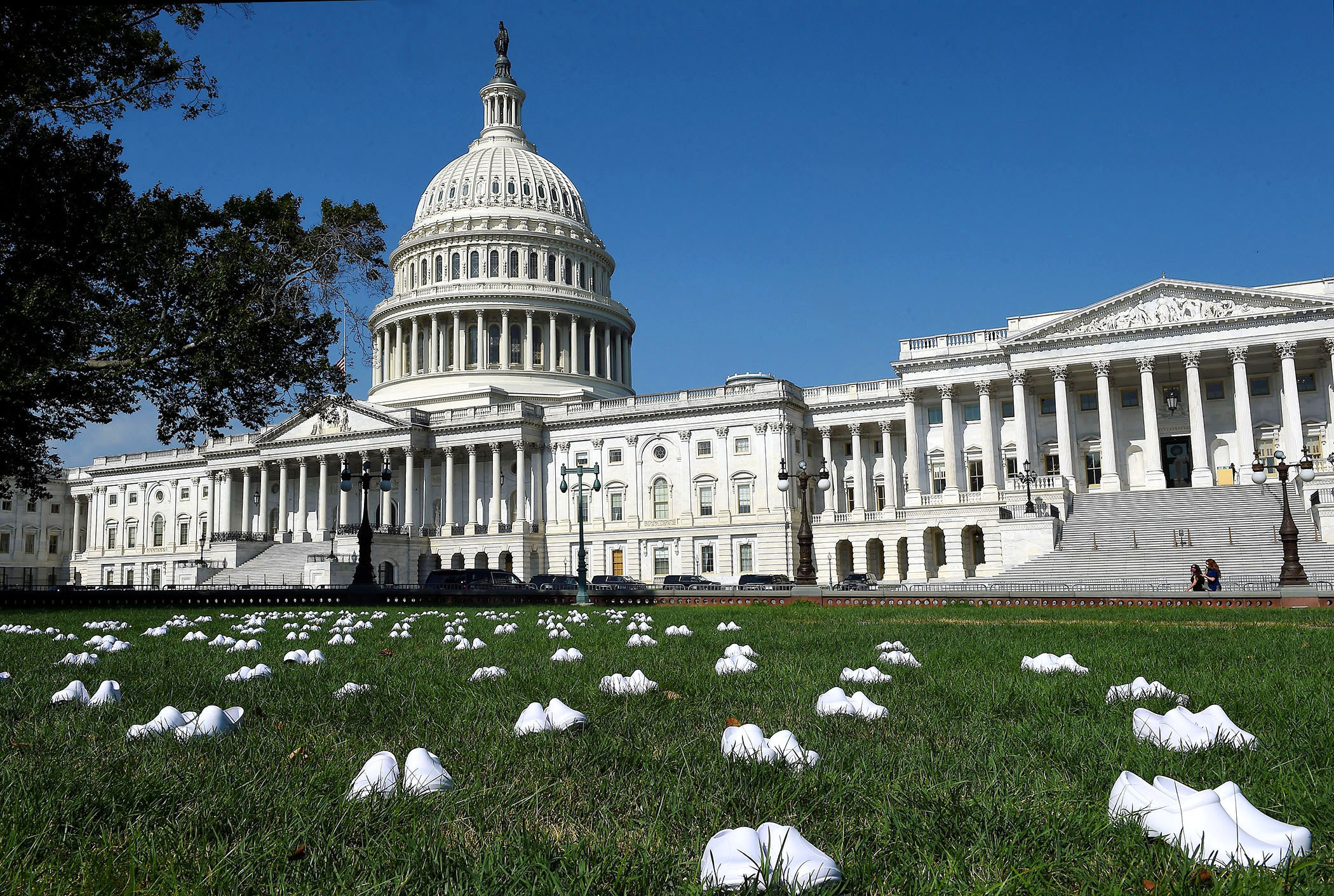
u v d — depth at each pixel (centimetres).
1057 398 7800
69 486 14012
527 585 7606
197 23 3350
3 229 3203
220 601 4806
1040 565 6550
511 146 13625
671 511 9694
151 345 3491
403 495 11038
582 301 12250
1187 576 5891
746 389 9506
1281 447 7575
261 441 11325
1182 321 7438
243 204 3922
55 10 2852
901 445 9506
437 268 12500
